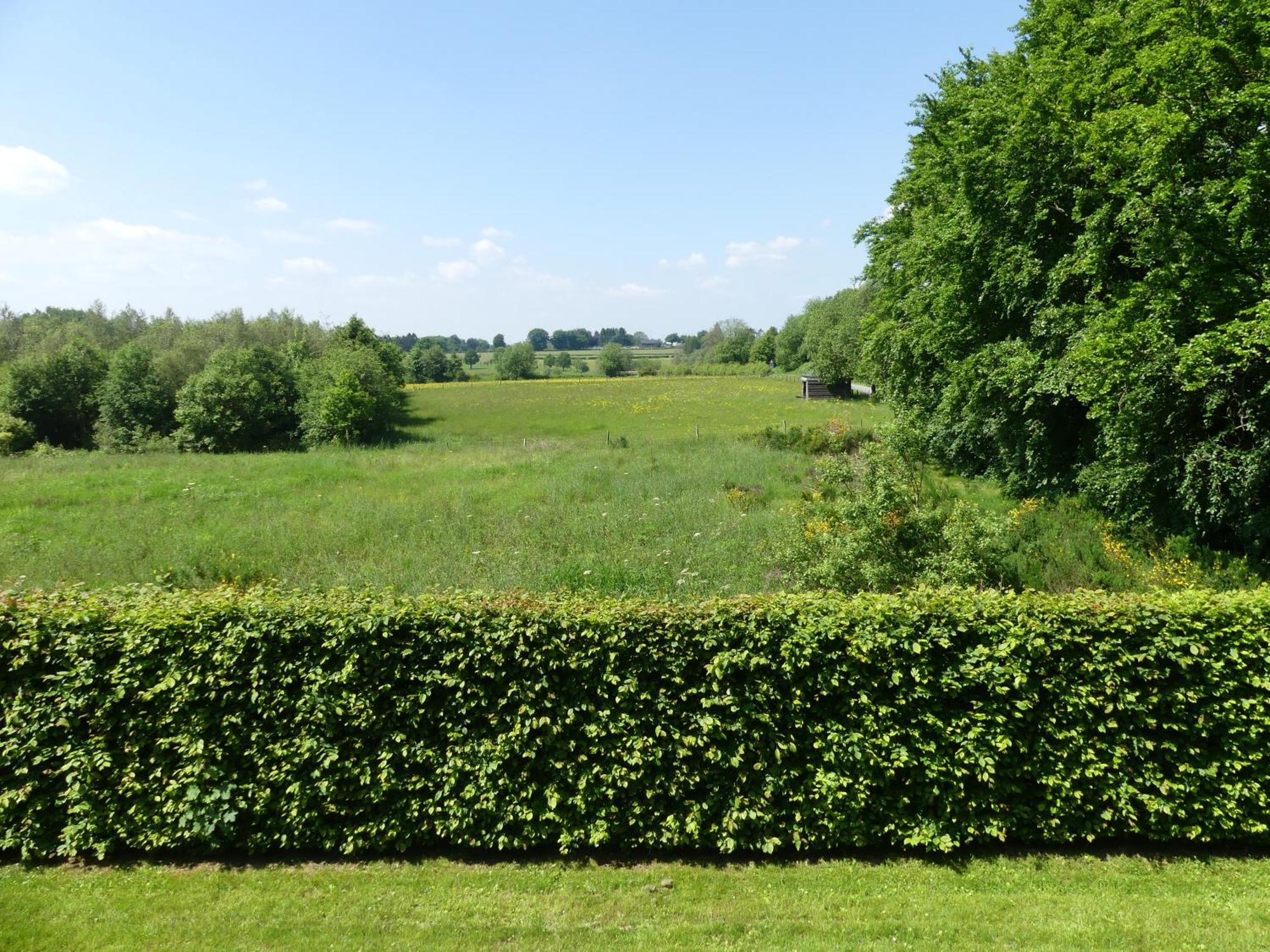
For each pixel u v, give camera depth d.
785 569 13.38
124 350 53.50
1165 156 13.29
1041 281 18.67
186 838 6.08
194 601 6.47
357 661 6.14
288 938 5.15
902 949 5.08
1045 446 20.23
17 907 5.47
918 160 26.66
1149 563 14.65
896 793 6.23
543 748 6.19
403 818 6.17
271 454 35.47
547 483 24.17
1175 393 14.64
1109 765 6.22
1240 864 6.18
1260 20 12.73
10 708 6.08
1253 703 6.16
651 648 6.19
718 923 5.36
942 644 6.14
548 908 5.54
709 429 46.47
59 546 16.67
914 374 28.11
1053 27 19.28
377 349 67.88
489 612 6.31
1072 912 5.51
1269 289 12.57
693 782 6.14
